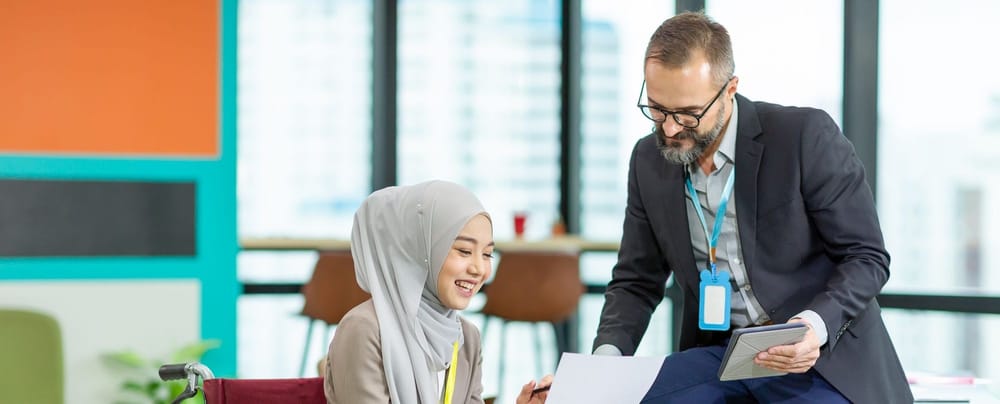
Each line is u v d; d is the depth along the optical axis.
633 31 6.17
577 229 6.34
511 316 5.24
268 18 6.08
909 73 4.96
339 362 2.15
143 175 4.37
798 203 2.39
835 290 2.30
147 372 4.36
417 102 6.30
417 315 2.21
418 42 6.29
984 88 4.83
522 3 6.39
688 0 5.44
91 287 4.30
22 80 4.23
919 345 5.06
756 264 2.43
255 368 5.88
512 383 6.04
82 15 4.29
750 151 2.41
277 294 5.88
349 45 6.19
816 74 5.15
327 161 6.16
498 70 6.38
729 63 2.32
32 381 3.59
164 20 4.38
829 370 2.35
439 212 2.19
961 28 4.86
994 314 4.81
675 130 2.32
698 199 2.51
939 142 4.94
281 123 6.10
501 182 6.39
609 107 6.27
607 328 2.64
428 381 2.19
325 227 6.16
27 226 4.23
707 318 2.41
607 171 6.29
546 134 6.41
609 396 2.22
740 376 2.17
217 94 4.45
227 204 4.47
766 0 5.27
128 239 4.35
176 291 4.41
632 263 2.73
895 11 4.97
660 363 2.23
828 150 2.37
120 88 4.34
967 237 4.93
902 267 5.05
